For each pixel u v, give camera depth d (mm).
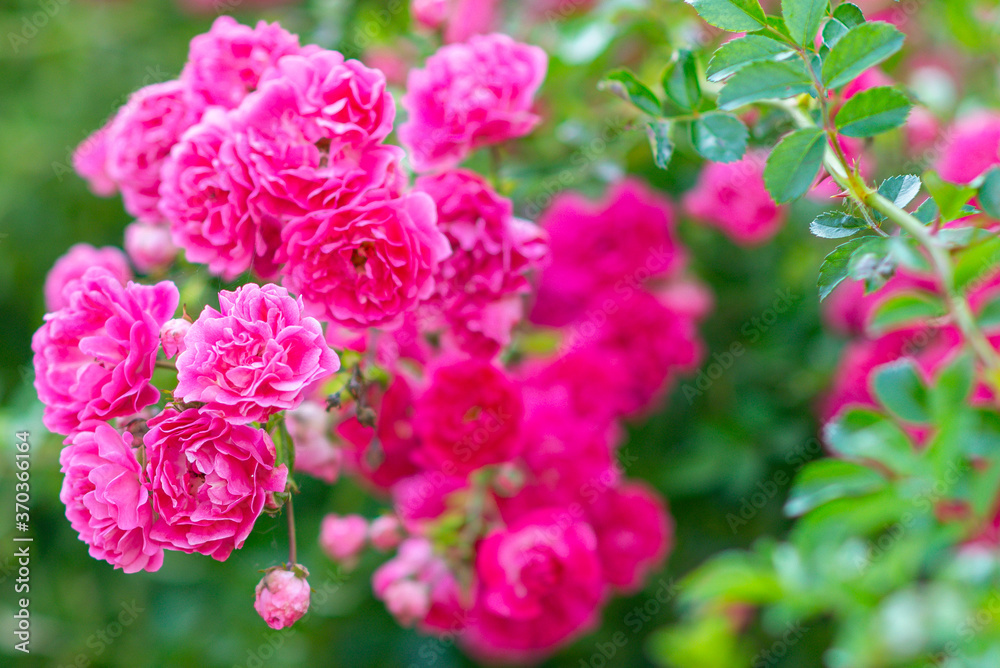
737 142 644
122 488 602
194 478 607
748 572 721
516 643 754
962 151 803
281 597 630
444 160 703
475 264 683
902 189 607
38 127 1220
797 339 990
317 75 643
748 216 911
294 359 604
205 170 643
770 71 609
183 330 613
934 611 678
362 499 966
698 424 994
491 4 882
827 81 606
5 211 1161
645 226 874
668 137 661
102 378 615
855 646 688
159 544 609
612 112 825
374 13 857
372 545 787
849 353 880
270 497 609
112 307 617
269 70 651
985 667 648
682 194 999
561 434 771
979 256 591
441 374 721
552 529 747
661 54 823
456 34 830
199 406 607
